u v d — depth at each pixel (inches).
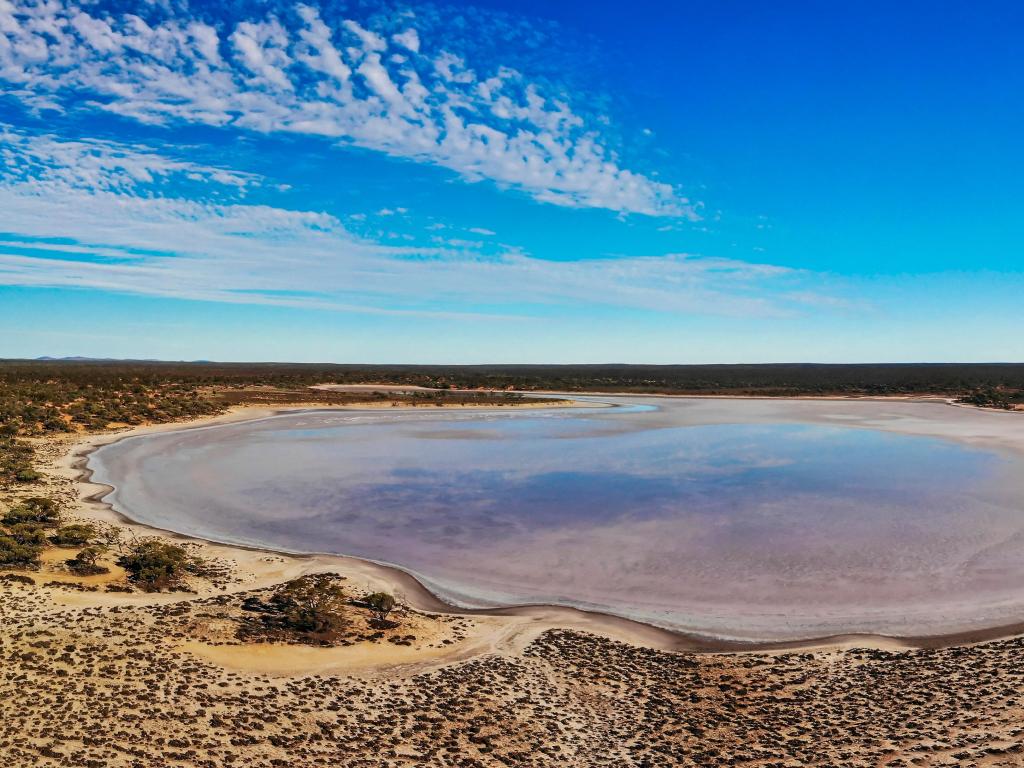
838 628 1024.9
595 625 1031.0
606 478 2009.1
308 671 825.5
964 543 1395.2
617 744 715.4
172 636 880.9
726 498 1764.3
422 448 2544.3
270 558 1288.1
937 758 669.3
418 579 1207.6
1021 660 887.1
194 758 623.8
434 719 737.0
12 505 1494.8
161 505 1654.8
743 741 721.6
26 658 769.6
